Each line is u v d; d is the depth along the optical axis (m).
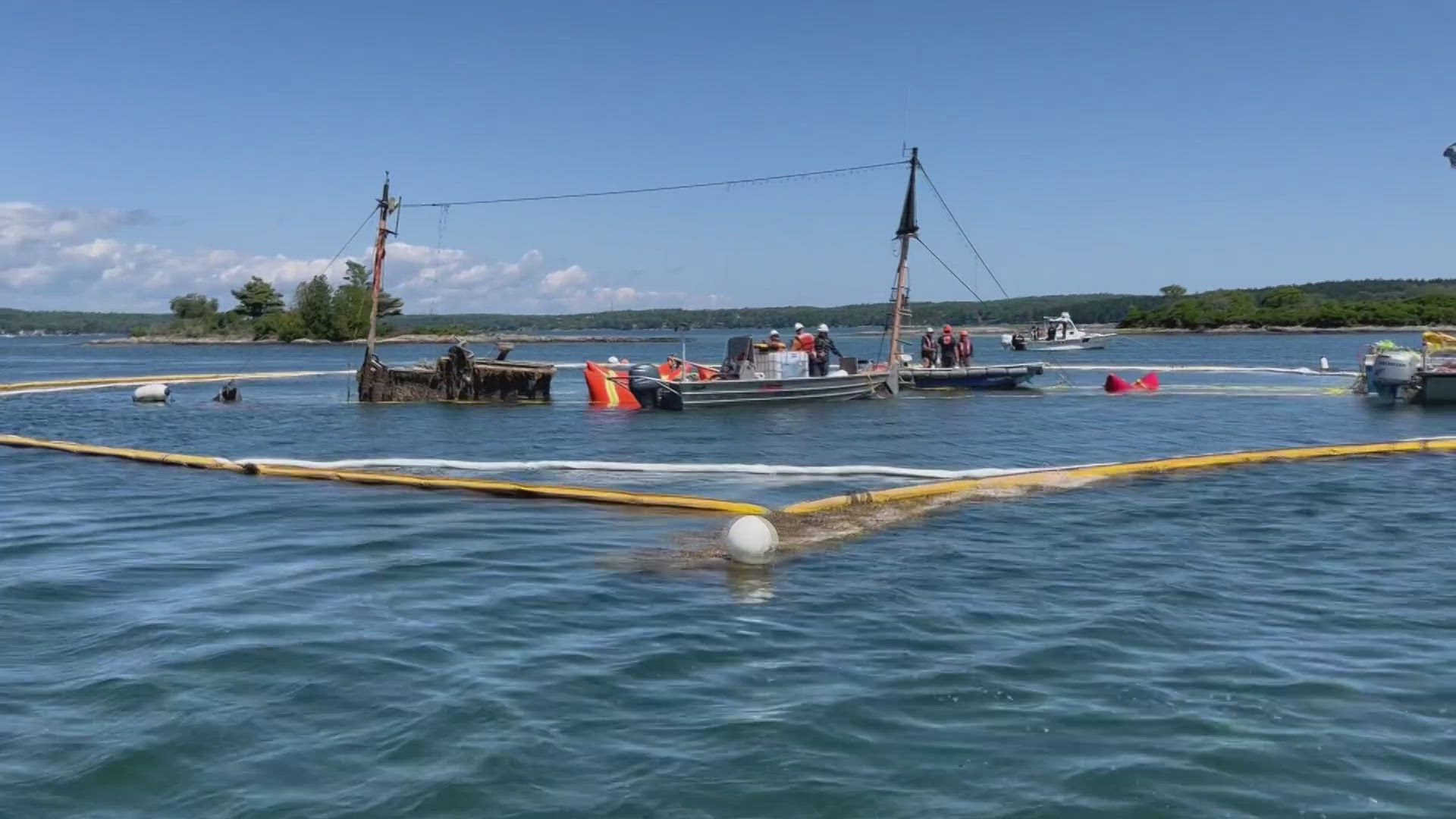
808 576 9.91
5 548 11.23
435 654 7.54
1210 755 5.91
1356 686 7.00
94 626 8.22
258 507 13.87
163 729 6.19
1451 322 146.50
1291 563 10.63
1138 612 8.73
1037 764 5.79
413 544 11.38
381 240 35.78
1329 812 5.29
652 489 15.58
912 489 14.56
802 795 5.42
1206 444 22.23
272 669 7.20
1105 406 32.16
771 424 26.80
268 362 78.81
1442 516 13.24
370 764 5.74
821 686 6.94
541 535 11.91
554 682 6.97
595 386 34.22
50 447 20.34
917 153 35.44
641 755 5.86
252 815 5.20
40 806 5.29
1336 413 29.83
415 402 35.38
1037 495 14.68
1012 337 84.88
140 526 12.56
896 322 36.47
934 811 5.27
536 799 5.37
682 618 8.49
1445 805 5.37
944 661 7.47
